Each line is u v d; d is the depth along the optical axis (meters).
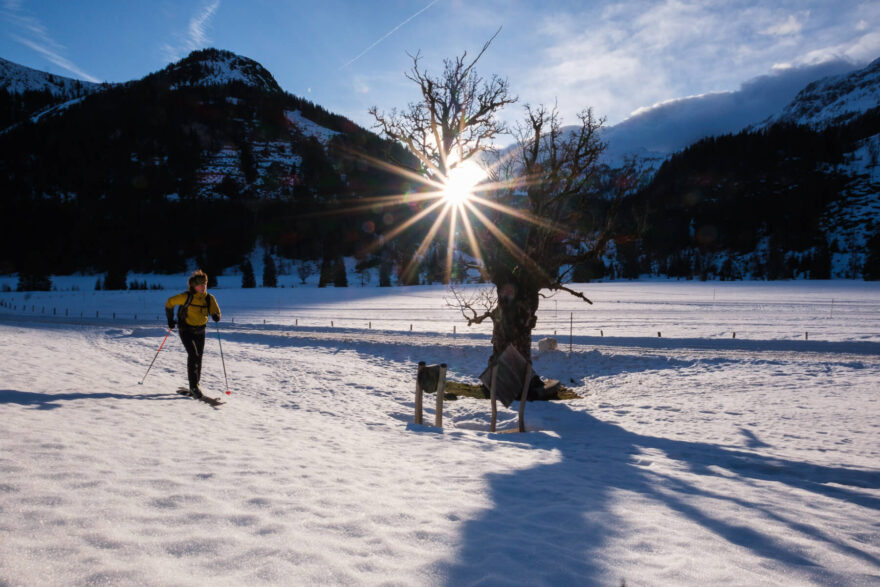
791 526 3.06
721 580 2.15
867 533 2.99
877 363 16.17
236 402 8.45
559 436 8.36
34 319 41.91
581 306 53.66
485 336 26.61
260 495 3.00
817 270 146.38
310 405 9.51
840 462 5.94
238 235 183.50
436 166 15.62
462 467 4.59
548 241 15.72
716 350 20.62
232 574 1.94
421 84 15.06
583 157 15.34
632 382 15.73
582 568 2.24
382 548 2.36
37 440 3.66
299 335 24.55
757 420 9.38
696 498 3.74
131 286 119.50
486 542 2.53
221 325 32.56
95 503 2.55
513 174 15.88
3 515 2.25
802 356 18.48
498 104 15.23
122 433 4.45
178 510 2.60
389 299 73.12
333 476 3.73
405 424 8.39
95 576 1.81
